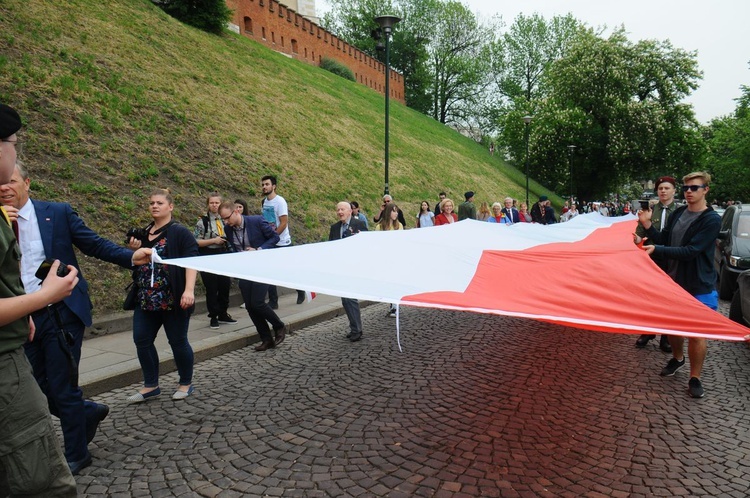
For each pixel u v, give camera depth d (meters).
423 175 24.81
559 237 6.31
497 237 5.67
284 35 34.34
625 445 3.89
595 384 5.23
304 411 4.53
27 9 13.18
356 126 24.58
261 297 6.43
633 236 5.61
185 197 10.38
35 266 3.36
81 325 3.55
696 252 4.91
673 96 38.91
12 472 1.79
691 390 4.88
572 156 38.97
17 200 3.31
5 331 1.78
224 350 6.48
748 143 39.06
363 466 3.55
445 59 61.62
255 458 3.67
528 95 62.78
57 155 9.03
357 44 61.97
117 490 3.26
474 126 66.25
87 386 4.95
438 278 3.55
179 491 3.25
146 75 14.30
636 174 42.00
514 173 45.62
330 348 6.61
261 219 7.23
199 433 4.09
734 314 7.18
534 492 3.22
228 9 23.53
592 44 40.50
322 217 14.02
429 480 3.36
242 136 15.23
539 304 3.02
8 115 1.78
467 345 6.67
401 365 5.84
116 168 9.81
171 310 4.67
